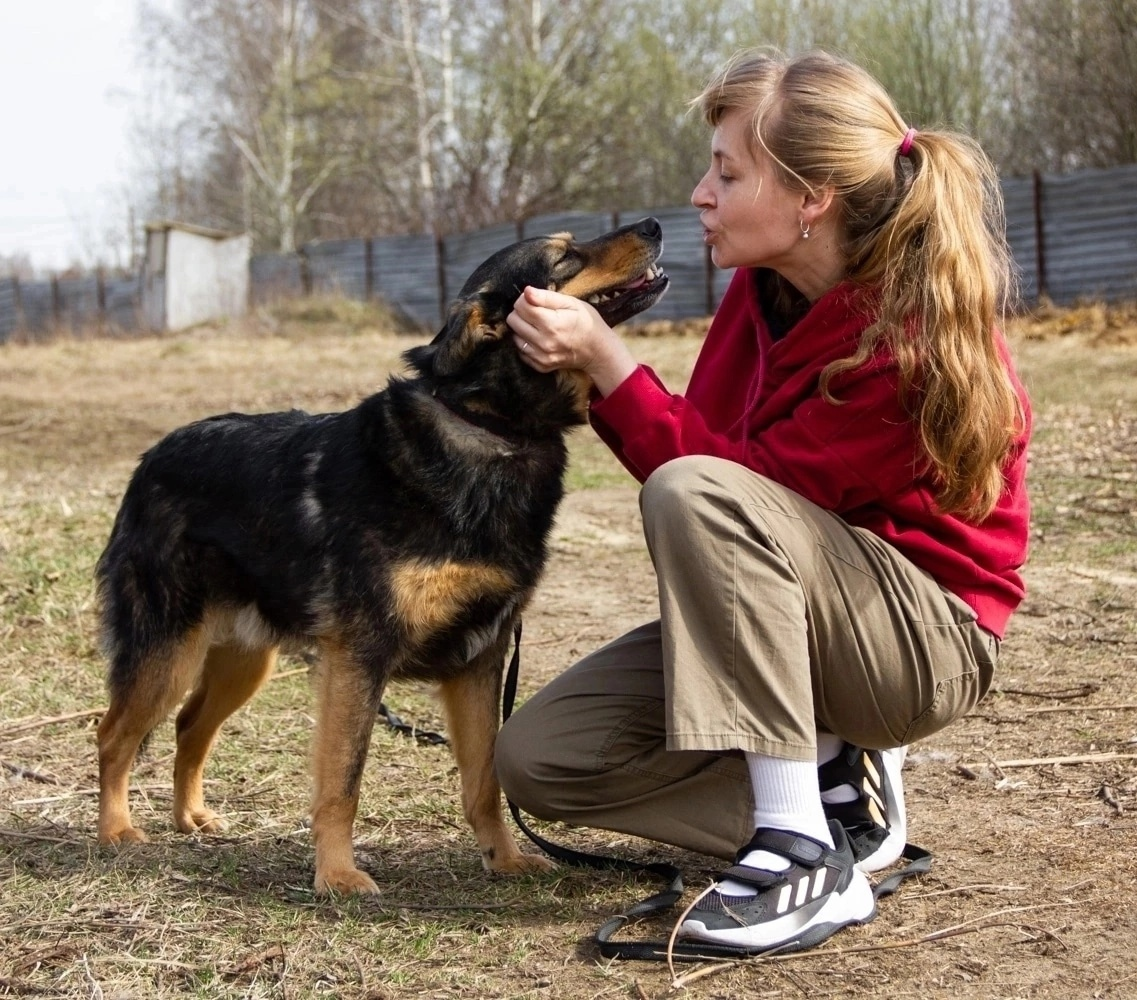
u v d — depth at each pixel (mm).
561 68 32844
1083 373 13922
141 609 3992
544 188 33250
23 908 3209
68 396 16594
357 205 40688
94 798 4211
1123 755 4117
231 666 4098
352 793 3490
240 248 29953
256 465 3893
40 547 7035
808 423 2975
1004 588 3107
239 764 4566
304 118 37062
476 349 3537
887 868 3391
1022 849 3469
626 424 3168
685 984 2750
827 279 3148
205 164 48719
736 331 3477
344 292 28672
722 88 3131
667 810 3287
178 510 4008
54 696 5125
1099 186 19703
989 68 24500
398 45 34000
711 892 2891
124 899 3271
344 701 3510
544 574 3814
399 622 3518
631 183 33531
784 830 2898
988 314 2928
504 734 3266
